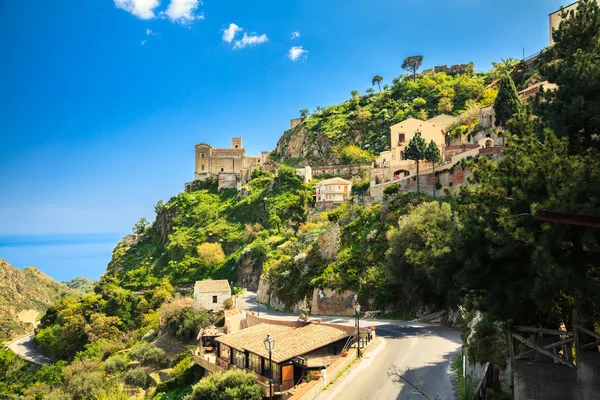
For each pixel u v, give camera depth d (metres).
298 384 32.78
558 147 18.44
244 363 38.44
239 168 163.12
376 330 44.00
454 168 60.91
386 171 92.62
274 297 72.69
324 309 59.16
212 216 128.88
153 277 111.19
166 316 69.69
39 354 91.56
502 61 139.12
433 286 44.75
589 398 16.28
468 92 140.62
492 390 21.84
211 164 162.88
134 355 62.56
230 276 101.94
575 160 17.59
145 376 54.53
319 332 38.75
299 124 174.25
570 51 22.81
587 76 20.20
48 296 179.38
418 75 175.12
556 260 16.55
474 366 26.84
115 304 93.94
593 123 19.59
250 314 56.19
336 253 65.56
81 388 54.31
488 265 19.39
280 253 89.12
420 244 46.66
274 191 122.56
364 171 118.31
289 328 41.94
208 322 65.25
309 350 34.72
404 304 51.94
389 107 157.50
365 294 55.41
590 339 17.19
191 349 60.94
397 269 48.31
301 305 63.59
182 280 104.75
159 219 140.88
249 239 109.88
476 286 19.52
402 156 92.12
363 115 154.00
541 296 17.36
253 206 123.69
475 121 89.81
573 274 15.69
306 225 99.25
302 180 125.81
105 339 82.50
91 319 88.06
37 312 158.50
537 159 18.34
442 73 167.75
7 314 145.38
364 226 66.12
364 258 60.03
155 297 95.25
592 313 17.89
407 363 31.83
